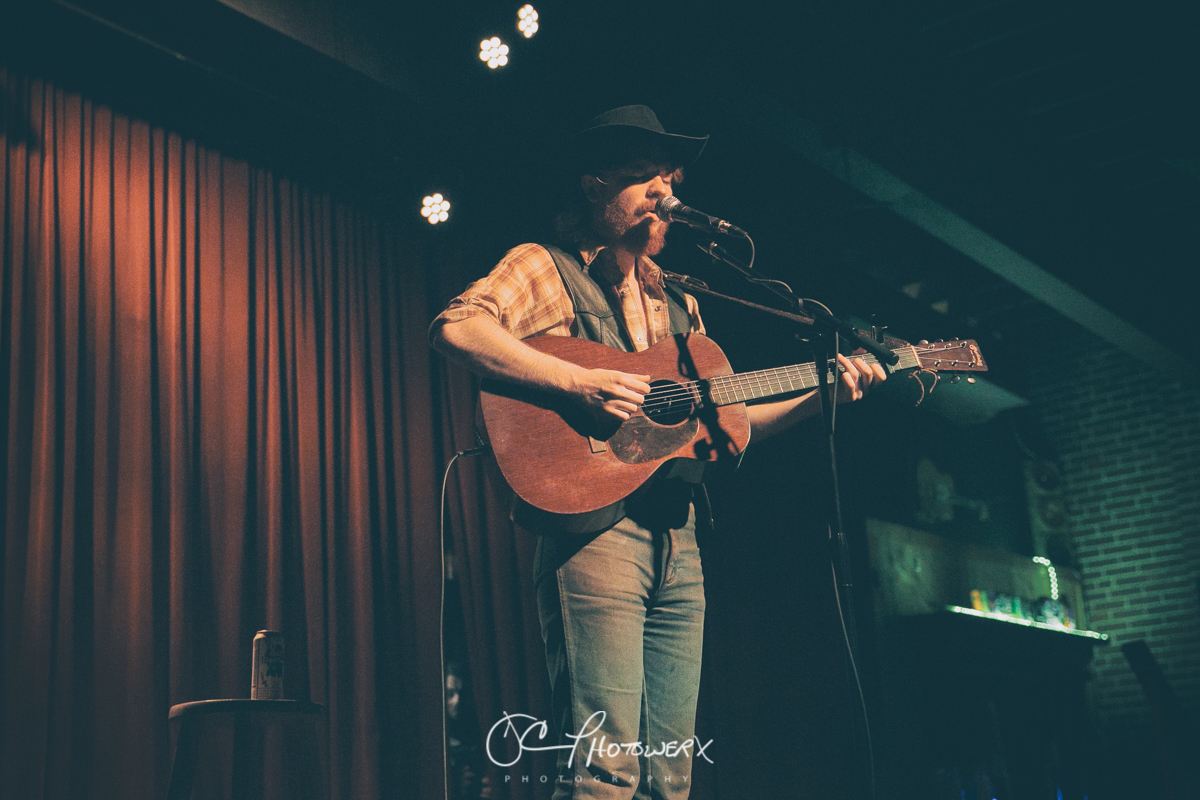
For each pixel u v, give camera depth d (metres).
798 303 2.46
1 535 3.17
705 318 5.36
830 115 4.75
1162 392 7.67
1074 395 8.02
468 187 4.92
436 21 4.48
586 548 2.16
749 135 5.14
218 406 3.86
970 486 7.24
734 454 2.38
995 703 6.16
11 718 3.05
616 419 2.30
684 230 2.60
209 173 4.07
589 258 2.50
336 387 4.37
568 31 4.37
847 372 2.52
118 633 3.36
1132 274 6.64
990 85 5.19
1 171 3.40
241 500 3.83
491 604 4.57
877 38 4.62
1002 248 5.78
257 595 3.83
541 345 2.38
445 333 2.28
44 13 3.61
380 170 4.75
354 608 4.11
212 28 3.81
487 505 4.69
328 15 4.09
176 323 3.78
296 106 4.28
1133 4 4.65
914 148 5.10
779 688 5.01
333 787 3.83
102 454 3.45
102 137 3.73
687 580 2.26
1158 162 5.93
